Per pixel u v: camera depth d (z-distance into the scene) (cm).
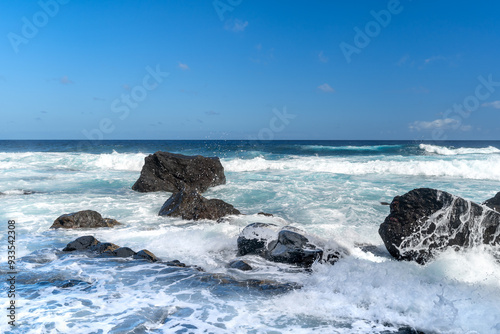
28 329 410
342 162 2308
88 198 1357
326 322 445
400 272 606
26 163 2495
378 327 432
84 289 545
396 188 1511
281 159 2825
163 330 416
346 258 685
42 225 982
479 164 1928
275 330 422
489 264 627
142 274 617
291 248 705
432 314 456
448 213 670
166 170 1548
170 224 1012
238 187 1571
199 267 670
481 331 414
